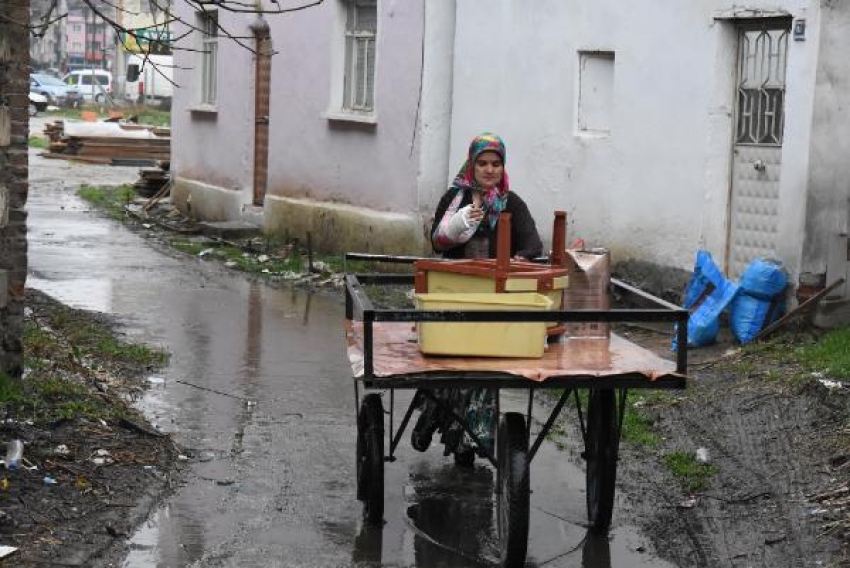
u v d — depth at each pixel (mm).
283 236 19875
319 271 17266
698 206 12539
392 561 6594
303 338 12758
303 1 19391
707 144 12406
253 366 11281
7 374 8617
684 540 7000
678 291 12797
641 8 13141
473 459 8305
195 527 6980
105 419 8523
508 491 6262
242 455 8430
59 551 6359
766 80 12039
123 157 36375
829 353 10250
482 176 7371
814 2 11172
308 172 19375
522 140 14992
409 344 6801
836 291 11273
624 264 13508
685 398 9797
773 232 12039
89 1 7273
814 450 8094
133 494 7312
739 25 12250
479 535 7023
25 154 8586
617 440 6875
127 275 16656
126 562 6402
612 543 6965
